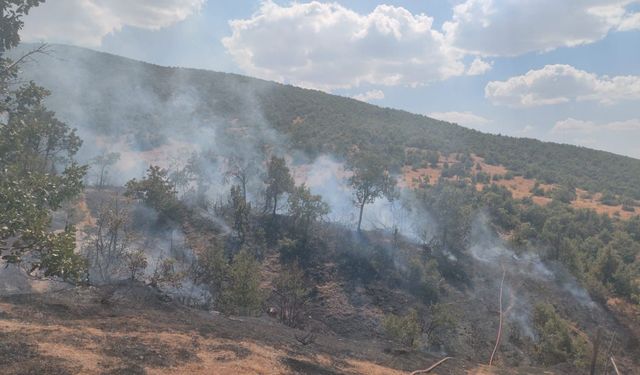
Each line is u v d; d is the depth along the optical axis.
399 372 17.09
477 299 44.72
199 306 29.48
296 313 36.25
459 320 40.22
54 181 12.91
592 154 119.44
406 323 31.86
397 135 113.69
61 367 9.08
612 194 84.75
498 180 92.25
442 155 105.25
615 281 50.72
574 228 62.81
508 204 67.12
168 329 13.82
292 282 37.09
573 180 95.44
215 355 12.38
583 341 33.25
